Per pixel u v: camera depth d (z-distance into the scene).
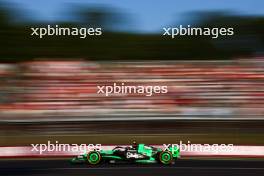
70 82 32.00
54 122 30.58
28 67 32.16
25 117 30.61
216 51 44.91
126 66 32.97
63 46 44.22
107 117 30.75
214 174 13.73
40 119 30.62
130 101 31.16
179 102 31.45
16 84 31.66
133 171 14.39
